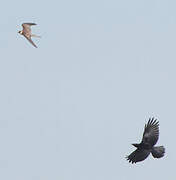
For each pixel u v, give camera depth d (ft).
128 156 206.39
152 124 206.39
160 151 205.57
